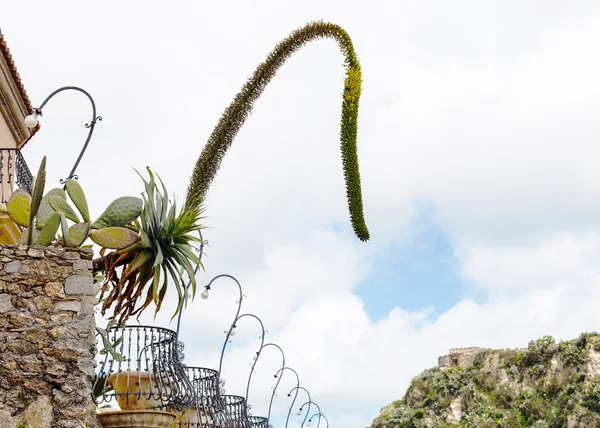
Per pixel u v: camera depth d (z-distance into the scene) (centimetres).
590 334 8744
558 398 8506
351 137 884
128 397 927
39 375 781
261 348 1491
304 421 1922
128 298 981
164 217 1012
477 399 9194
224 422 1184
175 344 981
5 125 1850
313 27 1006
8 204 906
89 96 977
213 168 1041
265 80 1045
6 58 1673
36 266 816
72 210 932
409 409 9688
